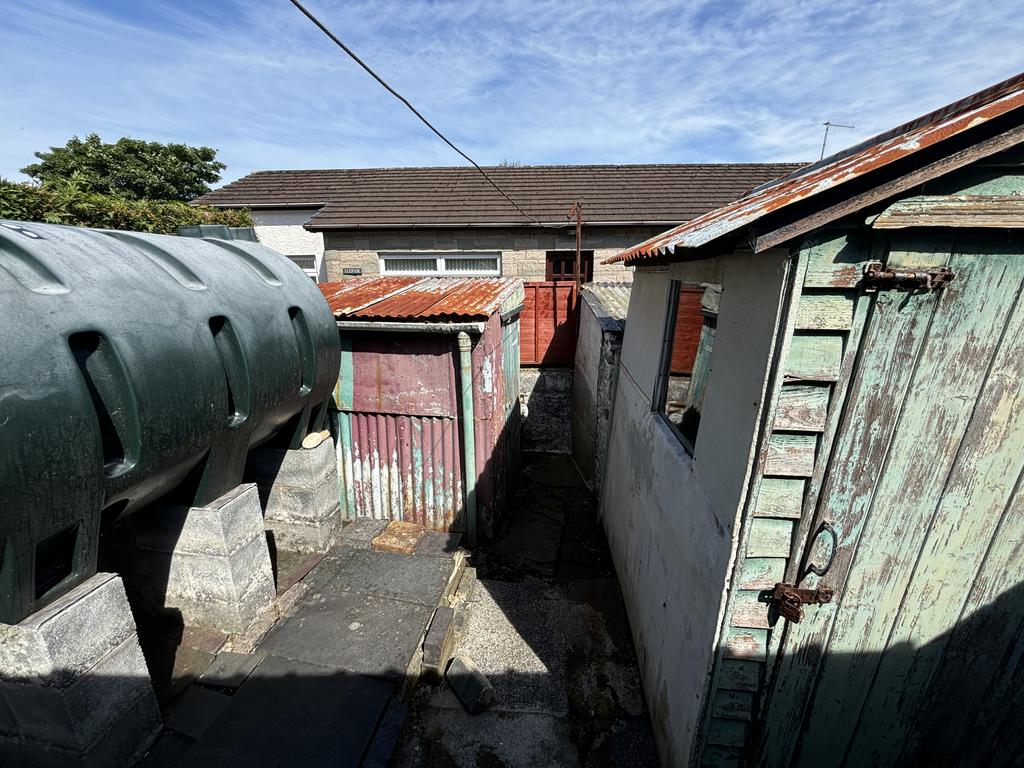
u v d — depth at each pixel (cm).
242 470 301
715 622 210
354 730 262
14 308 165
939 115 204
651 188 1030
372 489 488
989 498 185
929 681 216
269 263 340
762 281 185
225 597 297
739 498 194
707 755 232
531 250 905
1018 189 152
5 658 187
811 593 196
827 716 223
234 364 271
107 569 304
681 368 325
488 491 478
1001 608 201
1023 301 161
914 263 161
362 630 328
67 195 489
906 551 194
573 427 768
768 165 1127
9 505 156
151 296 222
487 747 284
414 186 1092
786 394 177
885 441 180
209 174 2297
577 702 315
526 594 417
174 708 264
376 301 470
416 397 454
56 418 167
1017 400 172
